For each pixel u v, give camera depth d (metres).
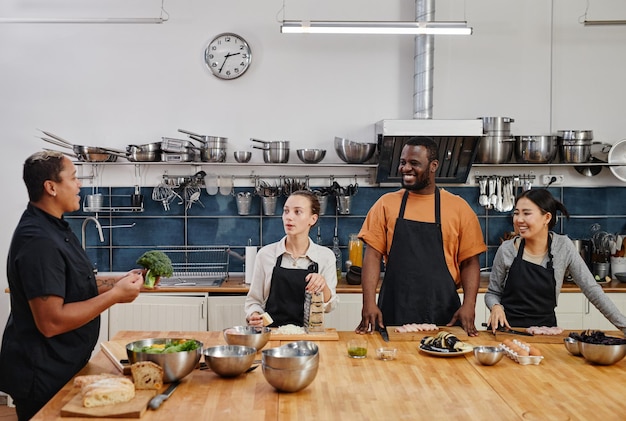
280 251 3.71
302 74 5.82
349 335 3.42
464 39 5.86
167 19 5.77
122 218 5.80
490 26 5.87
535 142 5.53
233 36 5.76
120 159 5.77
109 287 3.28
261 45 5.80
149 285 3.04
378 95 5.83
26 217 2.83
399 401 2.42
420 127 5.29
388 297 3.75
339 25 4.83
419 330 3.36
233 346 2.79
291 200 3.62
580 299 5.30
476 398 2.45
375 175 5.82
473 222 3.71
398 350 3.13
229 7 5.78
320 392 2.52
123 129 5.78
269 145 5.52
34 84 5.75
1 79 5.74
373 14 5.81
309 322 3.37
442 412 2.31
